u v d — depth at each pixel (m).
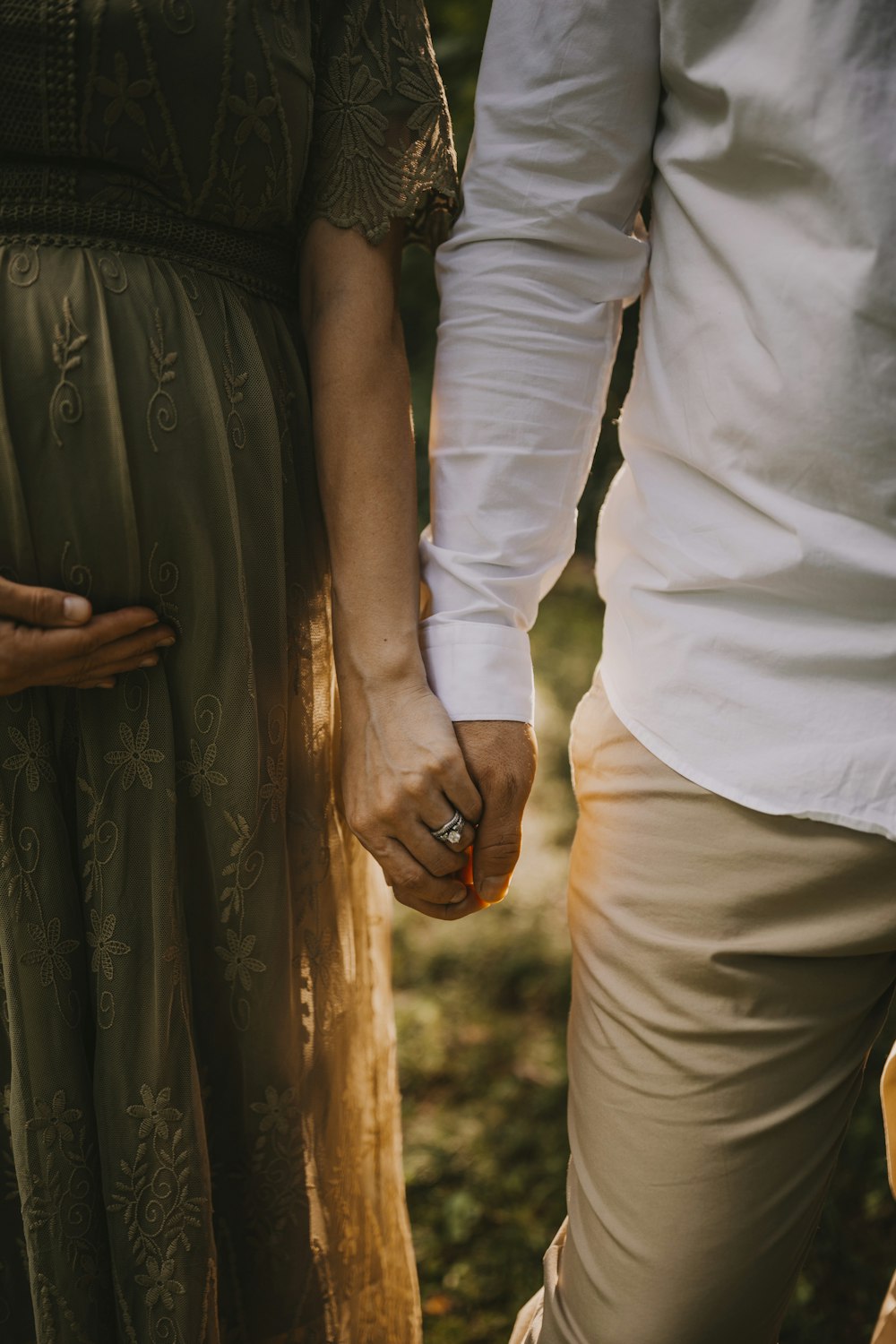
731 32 1.05
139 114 1.05
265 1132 1.27
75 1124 1.19
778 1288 1.16
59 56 1.02
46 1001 1.17
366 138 1.16
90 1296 1.22
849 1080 1.17
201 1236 1.21
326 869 1.31
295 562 1.24
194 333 1.11
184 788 1.19
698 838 1.12
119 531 1.09
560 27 1.13
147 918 1.17
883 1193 1.94
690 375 1.11
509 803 1.18
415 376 2.89
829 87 0.99
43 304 1.06
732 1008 1.12
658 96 1.16
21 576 1.10
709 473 1.10
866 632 1.06
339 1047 1.35
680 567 1.12
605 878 1.19
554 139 1.16
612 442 2.41
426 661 1.21
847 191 0.99
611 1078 1.17
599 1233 1.17
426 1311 1.85
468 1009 2.51
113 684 1.12
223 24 1.05
